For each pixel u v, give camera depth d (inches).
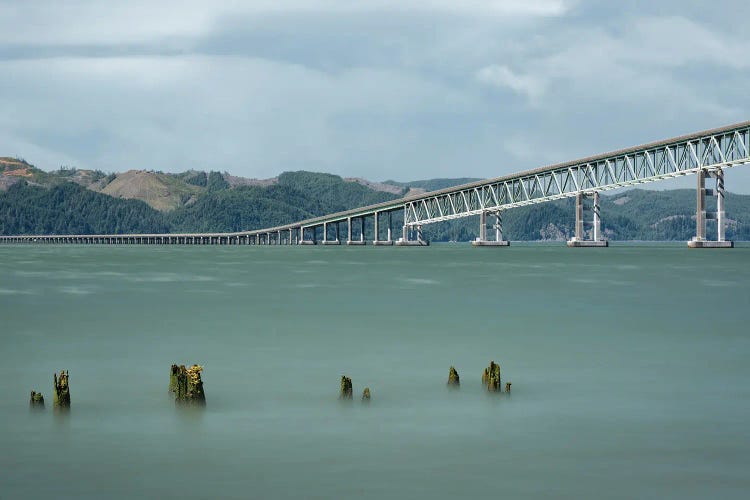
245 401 1331.2
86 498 917.2
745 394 1382.9
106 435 1137.4
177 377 1318.9
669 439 1117.7
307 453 1061.8
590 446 1087.0
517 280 4525.1
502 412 1261.1
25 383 1478.8
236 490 938.1
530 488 943.0
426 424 1190.9
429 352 1831.9
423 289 3826.3
